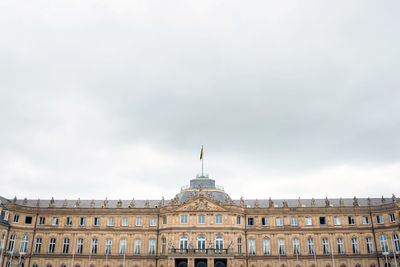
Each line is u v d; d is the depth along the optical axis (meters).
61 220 97.81
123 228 96.19
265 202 106.38
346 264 90.88
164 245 91.25
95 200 109.94
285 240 94.06
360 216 94.75
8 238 91.62
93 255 94.00
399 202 88.69
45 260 93.62
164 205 101.25
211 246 86.88
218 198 95.69
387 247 89.38
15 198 97.19
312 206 97.50
